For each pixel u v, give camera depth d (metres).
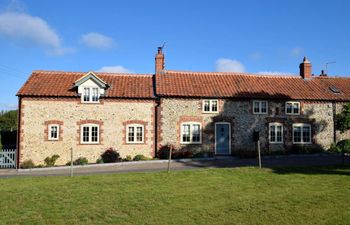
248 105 32.03
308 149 32.28
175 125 30.66
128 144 30.00
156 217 11.95
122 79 32.75
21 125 28.72
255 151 31.66
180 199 13.97
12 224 11.43
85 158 28.97
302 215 11.91
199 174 18.92
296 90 33.84
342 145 22.83
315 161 25.70
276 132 32.25
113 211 12.62
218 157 29.83
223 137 31.42
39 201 13.90
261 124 32.06
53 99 29.33
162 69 33.97
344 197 13.80
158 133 30.36
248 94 31.95
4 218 11.98
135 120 30.27
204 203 13.42
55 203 13.62
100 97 29.77
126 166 25.84
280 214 12.05
